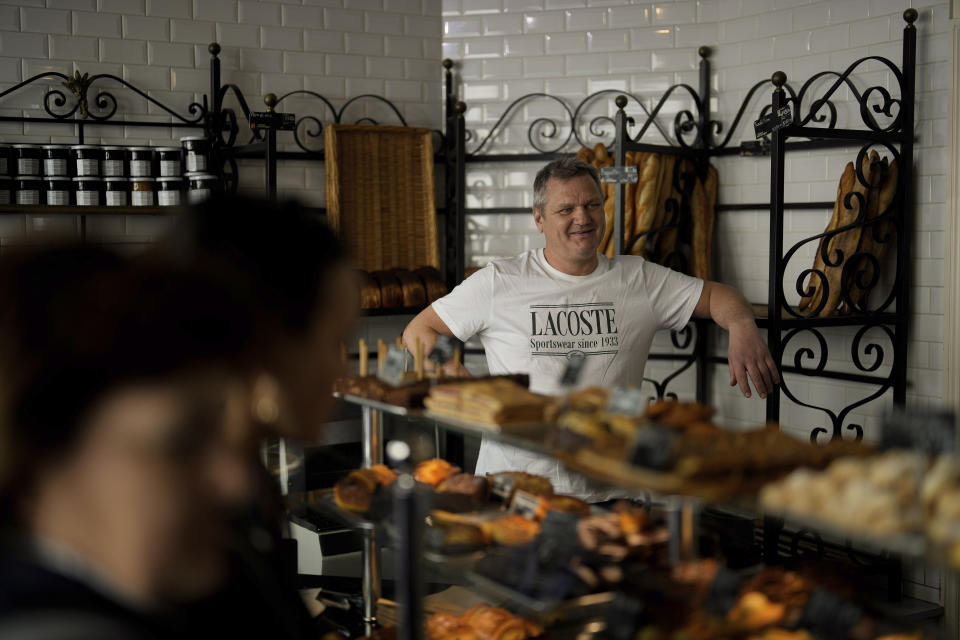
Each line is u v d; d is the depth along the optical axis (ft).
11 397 2.39
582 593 5.38
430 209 14.73
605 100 14.69
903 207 11.76
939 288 11.75
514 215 15.15
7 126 12.99
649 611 4.99
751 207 13.75
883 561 11.69
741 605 4.99
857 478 4.40
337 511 7.06
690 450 4.94
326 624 7.14
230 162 13.92
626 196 13.35
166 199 12.78
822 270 12.17
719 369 14.23
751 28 13.74
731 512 5.91
